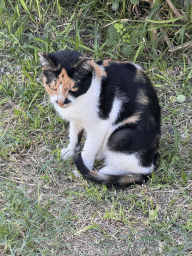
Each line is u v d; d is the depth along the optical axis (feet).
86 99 6.36
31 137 7.11
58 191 6.65
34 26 7.97
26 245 6.24
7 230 6.29
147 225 6.40
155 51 7.73
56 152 6.97
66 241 6.31
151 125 6.63
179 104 7.48
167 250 6.21
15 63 7.71
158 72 7.73
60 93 6.23
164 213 6.49
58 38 7.77
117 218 6.40
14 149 6.99
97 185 6.72
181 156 6.98
